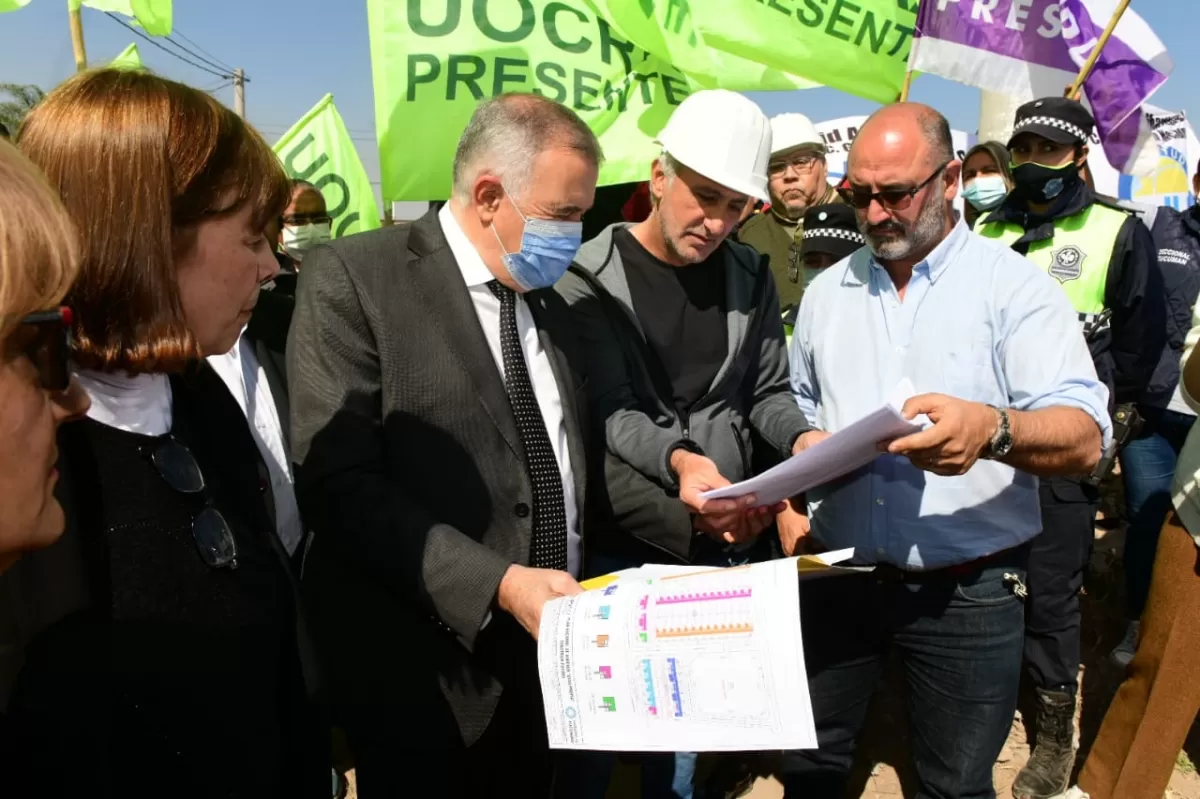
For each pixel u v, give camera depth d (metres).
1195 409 2.16
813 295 2.26
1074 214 3.15
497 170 1.59
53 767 0.92
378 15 3.07
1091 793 2.52
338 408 1.55
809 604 2.22
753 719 1.19
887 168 1.86
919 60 3.58
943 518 1.97
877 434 1.52
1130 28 4.28
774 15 3.51
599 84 3.23
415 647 1.67
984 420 1.62
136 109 0.98
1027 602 2.91
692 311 2.27
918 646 2.09
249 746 1.10
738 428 2.32
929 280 1.99
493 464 1.64
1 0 2.59
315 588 1.76
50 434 0.73
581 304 2.17
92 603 0.95
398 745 1.68
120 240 0.95
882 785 3.01
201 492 1.08
